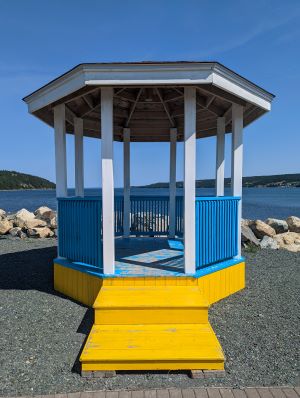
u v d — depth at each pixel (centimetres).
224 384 271
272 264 712
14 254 816
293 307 447
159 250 588
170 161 743
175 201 749
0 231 1148
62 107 495
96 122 665
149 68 383
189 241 412
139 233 770
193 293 379
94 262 437
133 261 490
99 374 281
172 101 612
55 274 518
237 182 505
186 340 312
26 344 338
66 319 401
